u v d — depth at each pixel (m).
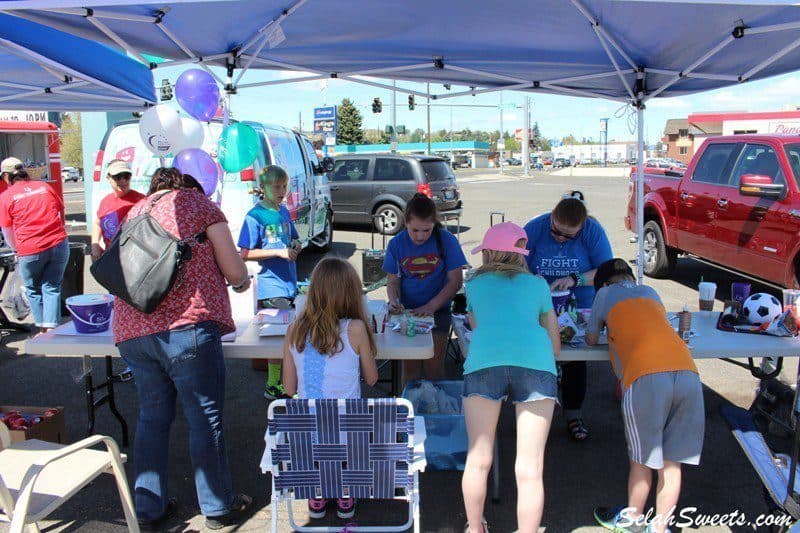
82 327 3.53
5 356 5.94
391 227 13.62
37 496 2.55
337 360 2.96
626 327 3.02
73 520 3.26
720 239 7.44
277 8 3.72
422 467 2.75
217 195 5.57
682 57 4.31
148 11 3.64
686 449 2.87
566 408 4.23
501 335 2.84
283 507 3.40
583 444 4.13
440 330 4.06
